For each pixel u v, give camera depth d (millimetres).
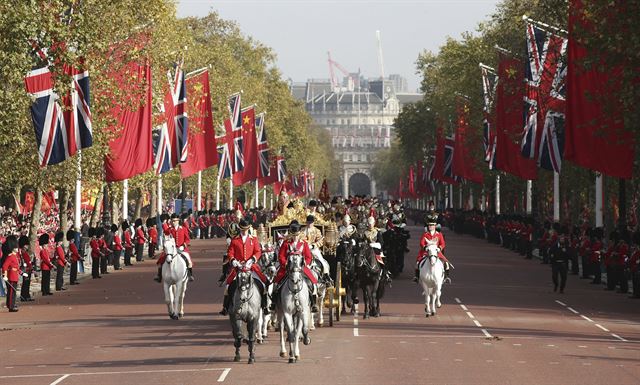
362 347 120062
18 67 165125
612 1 177375
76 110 184375
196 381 96750
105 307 175375
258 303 110312
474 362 107688
